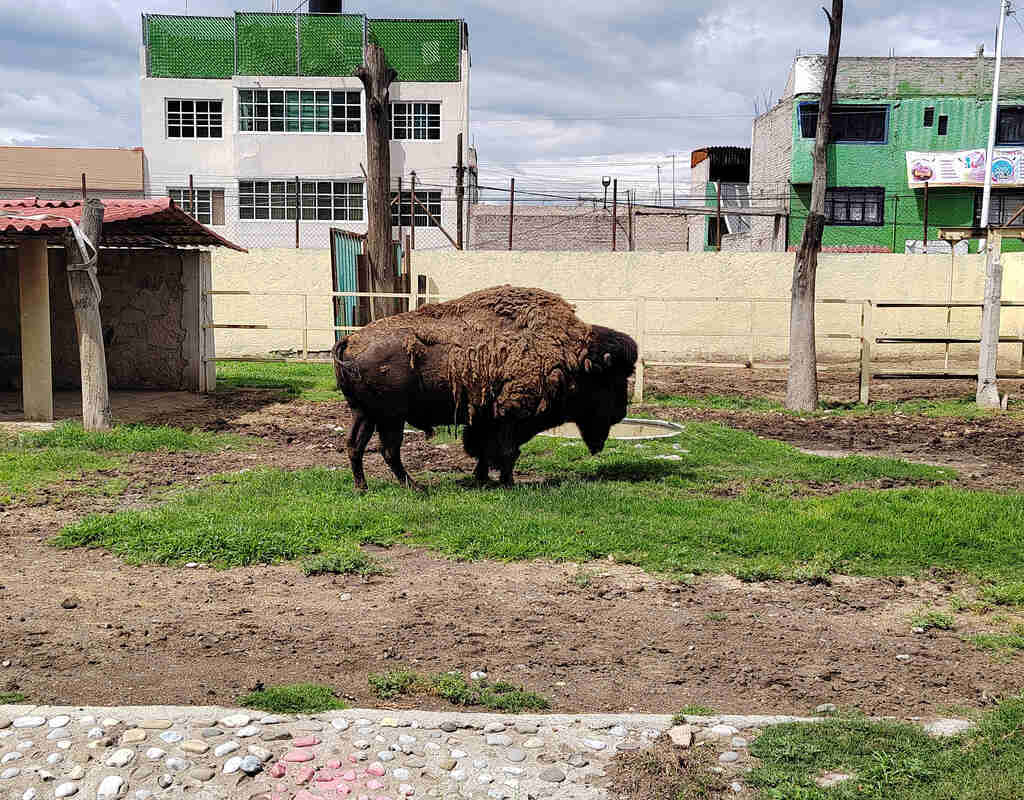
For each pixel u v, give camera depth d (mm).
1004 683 4652
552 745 3832
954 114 34719
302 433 11633
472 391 7879
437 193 37938
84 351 10938
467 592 5836
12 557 6445
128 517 7059
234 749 3709
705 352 22750
